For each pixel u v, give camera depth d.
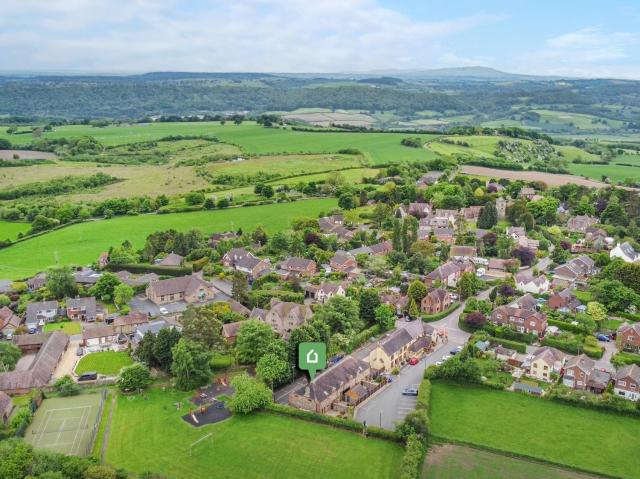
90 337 180.00
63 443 125.06
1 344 162.25
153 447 123.75
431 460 118.00
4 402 136.38
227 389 149.25
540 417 134.75
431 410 138.00
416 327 177.00
